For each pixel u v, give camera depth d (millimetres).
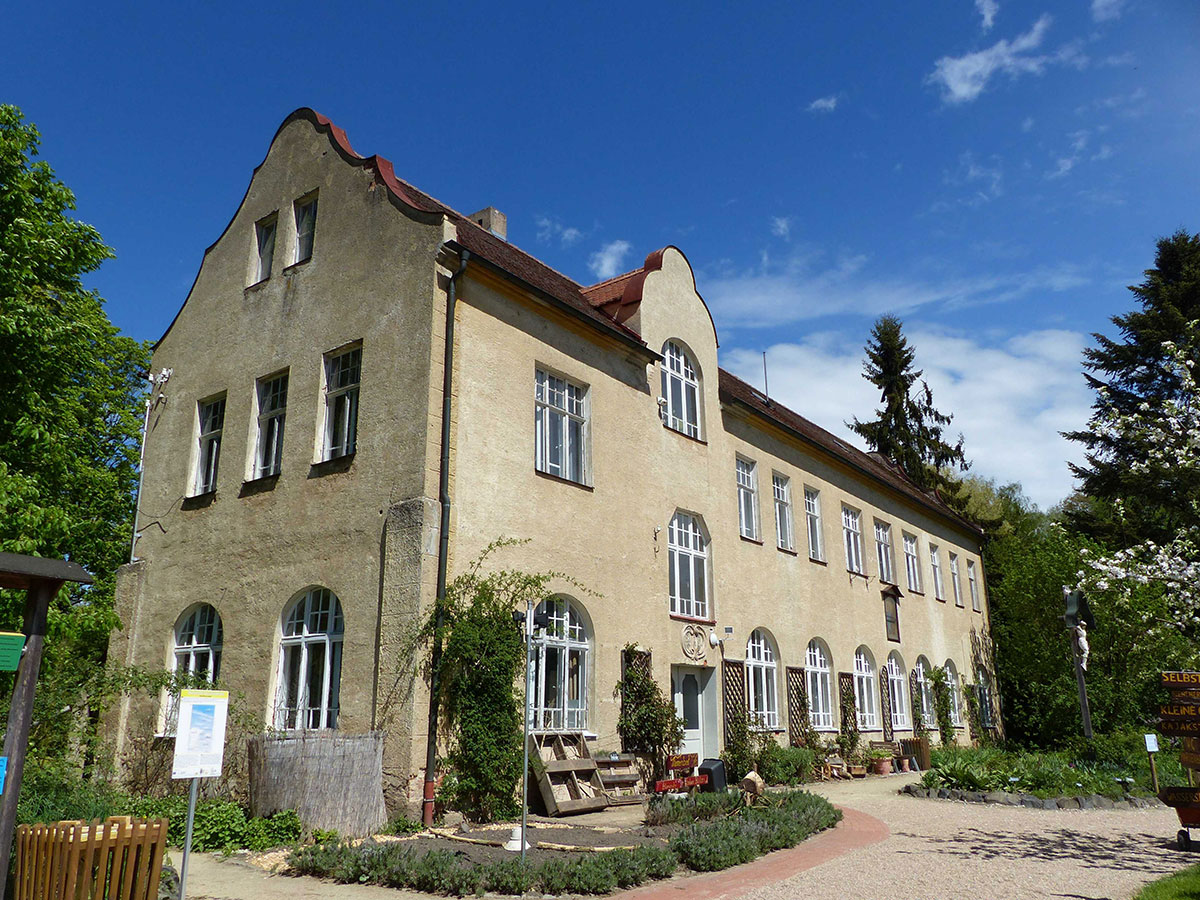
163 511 17109
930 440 46500
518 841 10227
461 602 12727
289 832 10406
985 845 10914
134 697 15984
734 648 19250
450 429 13281
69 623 13531
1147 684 25891
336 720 13000
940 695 27688
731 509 20312
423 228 14141
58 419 16500
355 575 13203
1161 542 33719
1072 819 13383
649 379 18234
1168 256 39312
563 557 14859
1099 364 38625
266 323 16453
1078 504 45438
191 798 6996
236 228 18000
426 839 10781
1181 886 8102
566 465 15719
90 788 11023
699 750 18031
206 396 17219
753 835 10336
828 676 23047
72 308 15719
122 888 6527
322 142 16641
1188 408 17500
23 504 13055
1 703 12109
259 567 14750
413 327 13734
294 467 14812
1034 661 29078
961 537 34594
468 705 12359
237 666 14492
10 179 14352
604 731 14977
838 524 25234
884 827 12461
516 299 15047
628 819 12680
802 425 27344
